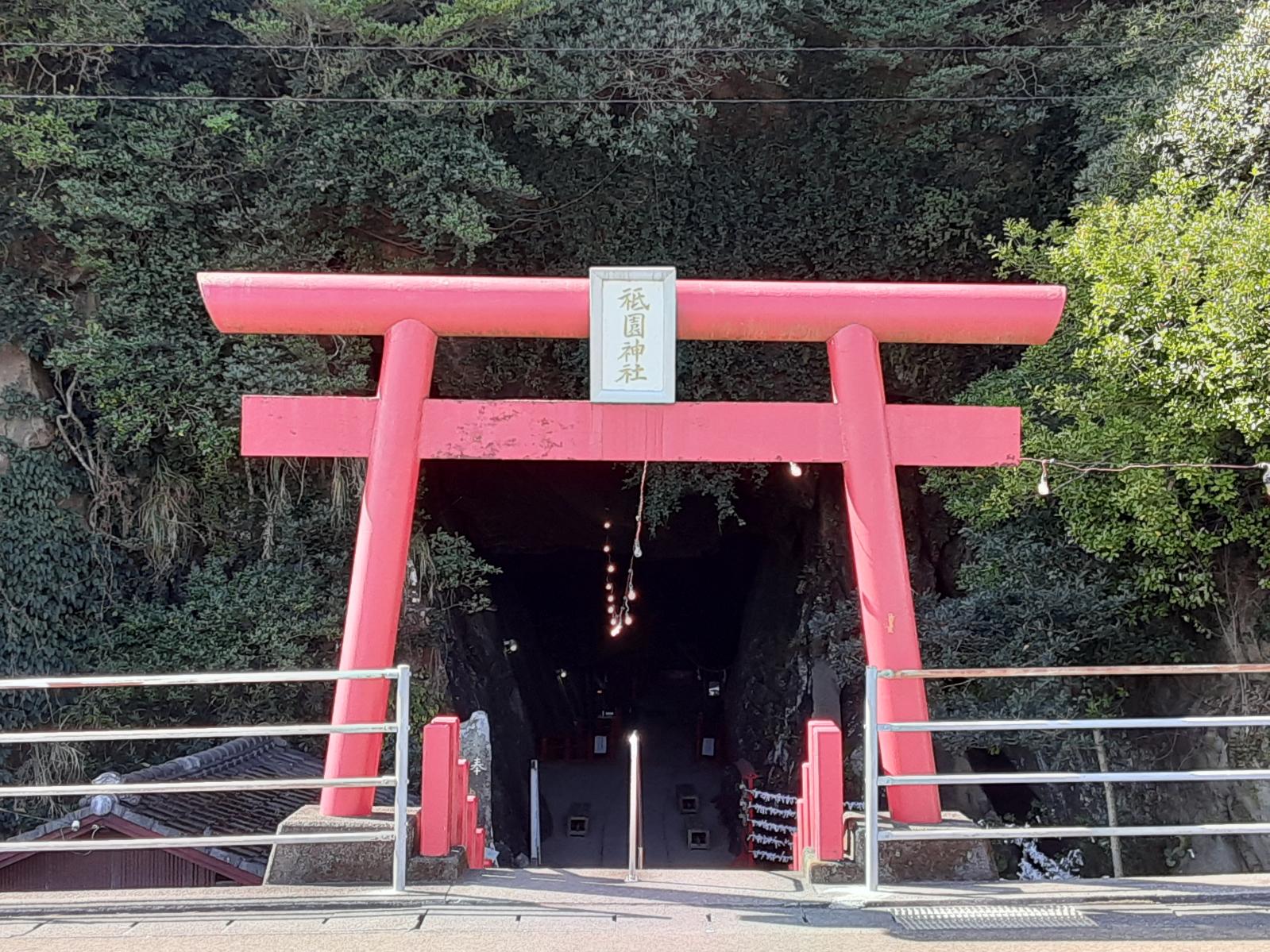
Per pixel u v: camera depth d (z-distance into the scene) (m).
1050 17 11.59
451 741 4.93
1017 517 10.05
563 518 17.28
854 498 5.39
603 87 10.67
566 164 11.38
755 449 5.47
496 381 12.71
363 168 10.16
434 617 11.73
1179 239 7.82
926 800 5.04
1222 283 7.51
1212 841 9.91
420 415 5.44
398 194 10.32
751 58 10.72
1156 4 11.07
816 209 12.08
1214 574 9.89
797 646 15.08
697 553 19.12
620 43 10.40
